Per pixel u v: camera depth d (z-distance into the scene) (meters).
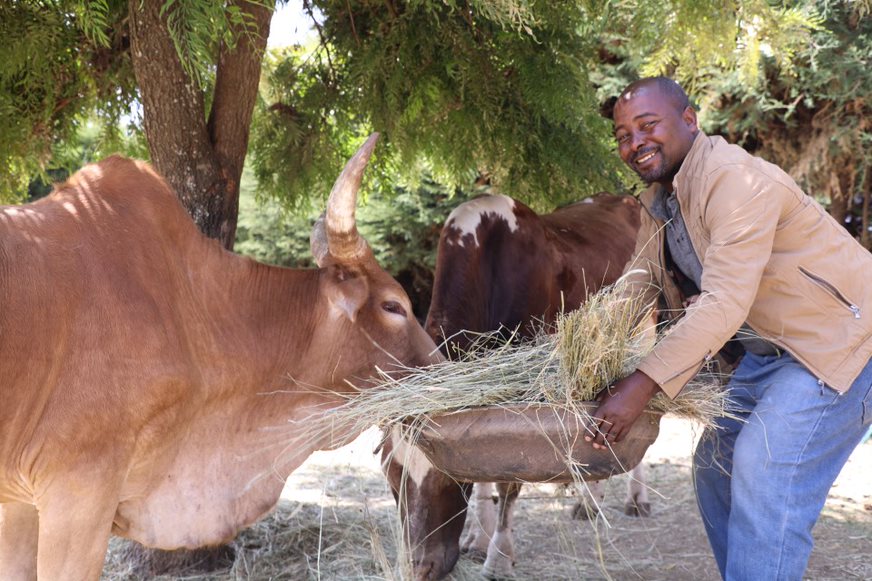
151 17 3.72
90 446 2.50
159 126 3.87
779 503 2.42
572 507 4.95
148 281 2.69
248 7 3.80
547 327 4.12
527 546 4.48
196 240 2.93
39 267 2.47
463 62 4.30
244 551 4.09
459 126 4.89
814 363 2.45
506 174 5.28
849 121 8.59
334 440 2.92
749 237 2.37
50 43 4.16
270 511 2.98
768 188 2.40
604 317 2.42
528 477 2.44
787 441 2.43
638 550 4.42
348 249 2.95
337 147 5.07
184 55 2.99
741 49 4.16
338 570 3.75
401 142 4.86
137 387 2.57
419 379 2.79
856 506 5.16
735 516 2.49
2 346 2.37
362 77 4.43
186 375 2.70
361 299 2.94
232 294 2.95
